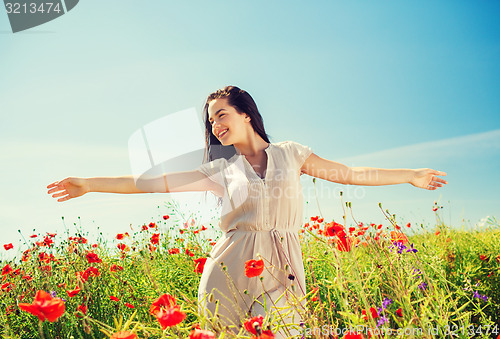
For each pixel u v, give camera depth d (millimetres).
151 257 3475
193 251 3732
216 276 2025
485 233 4172
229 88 2318
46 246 3725
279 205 2053
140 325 1661
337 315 2070
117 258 4035
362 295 1594
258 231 2045
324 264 3037
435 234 4004
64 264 3350
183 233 4137
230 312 1872
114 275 3109
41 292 1552
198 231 4047
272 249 2021
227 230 2168
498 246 3592
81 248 3596
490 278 3004
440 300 1860
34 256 3420
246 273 1705
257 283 1972
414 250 2059
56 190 2049
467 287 2570
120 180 2135
